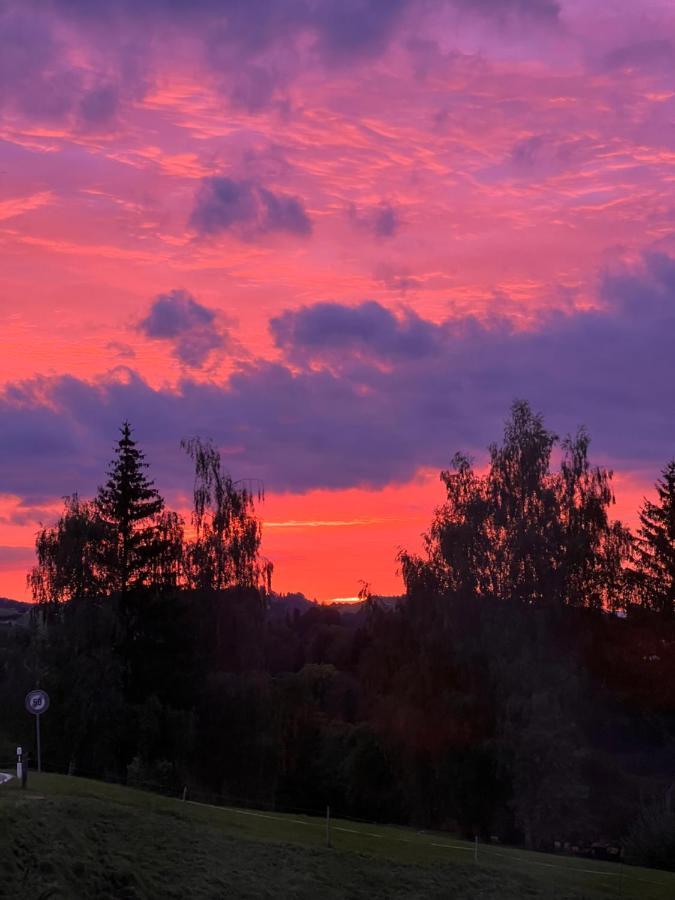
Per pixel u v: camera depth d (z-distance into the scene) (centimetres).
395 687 5666
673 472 6656
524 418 5794
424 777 5581
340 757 7038
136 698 6162
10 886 2552
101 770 5650
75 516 6281
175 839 3162
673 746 5831
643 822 4625
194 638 6381
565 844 5038
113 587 6375
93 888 2708
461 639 5456
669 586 6381
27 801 3100
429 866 3434
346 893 3098
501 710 5228
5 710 5850
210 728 6112
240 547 6581
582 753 5019
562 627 5497
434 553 5725
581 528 5681
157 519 6675
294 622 12694
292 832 3603
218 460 6775
